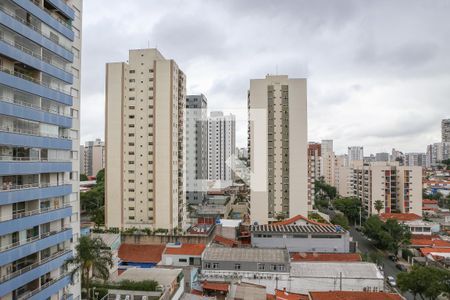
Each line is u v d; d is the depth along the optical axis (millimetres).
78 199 44250
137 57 85812
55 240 38000
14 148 33219
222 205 123188
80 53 44156
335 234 77750
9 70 32875
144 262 68688
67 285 40531
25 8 33031
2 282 30234
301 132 100438
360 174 141625
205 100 145000
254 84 102375
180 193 91125
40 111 35656
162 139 84438
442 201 153500
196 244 72562
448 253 78688
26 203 34938
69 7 40375
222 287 57281
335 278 56469
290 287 57250
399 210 126812
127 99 86188
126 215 85938
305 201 99812
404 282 55312
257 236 79438
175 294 47312
